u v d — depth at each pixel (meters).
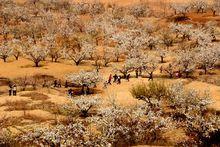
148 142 42.19
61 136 37.12
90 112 68.88
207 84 93.06
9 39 172.25
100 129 44.50
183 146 42.03
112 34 170.00
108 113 45.72
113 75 112.31
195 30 165.12
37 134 39.06
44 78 111.31
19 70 118.38
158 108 61.62
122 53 143.00
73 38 167.12
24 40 168.25
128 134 43.28
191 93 60.28
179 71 108.25
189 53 115.31
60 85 102.12
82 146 36.91
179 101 60.00
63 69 120.31
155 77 108.50
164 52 131.00
